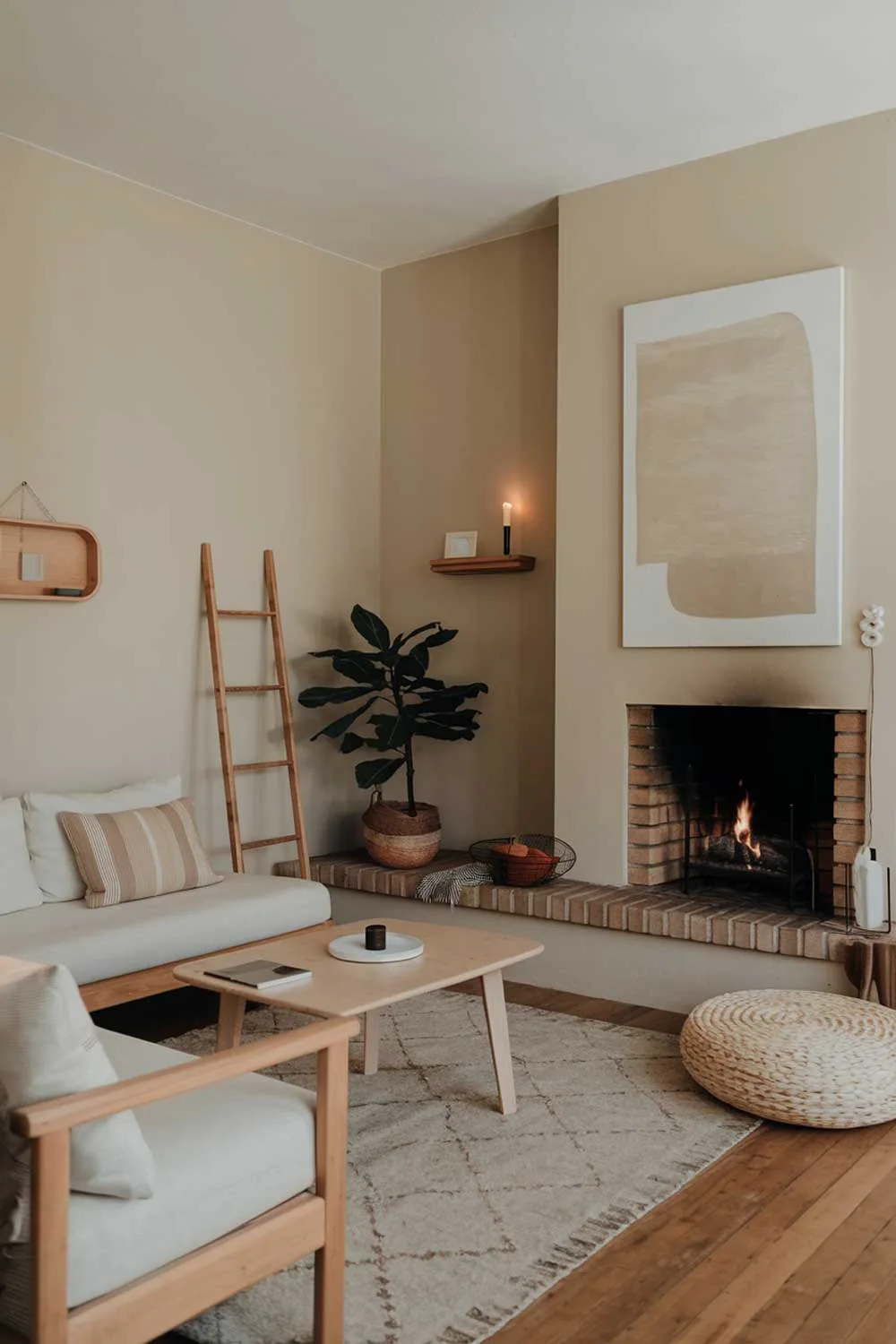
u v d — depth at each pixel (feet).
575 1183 9.28
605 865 15.40
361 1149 9.95
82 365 14.69
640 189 15.03
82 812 13.62
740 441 14.07
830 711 14.19
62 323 14.44
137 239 15.34
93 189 14.80
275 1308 7.50
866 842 13.24
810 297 13.55
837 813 13.53
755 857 14.96
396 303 18.97
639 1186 9.21
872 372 13.24
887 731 13.09
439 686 16.92
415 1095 11.22
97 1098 5.66
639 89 12.67
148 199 15.48
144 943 12.10
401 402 18.92
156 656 15.69
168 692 15.85
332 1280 7.01
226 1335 7.20
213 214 16.38
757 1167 9.66
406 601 18.86
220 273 16.49
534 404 17.29
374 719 16.92
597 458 15.43
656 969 14.05
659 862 15.43
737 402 14.10
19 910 12.71
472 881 15.62
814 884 13.85
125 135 13.89
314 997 9.22
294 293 17.65
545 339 17.15
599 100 12.96
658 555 14.74
